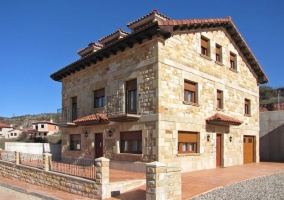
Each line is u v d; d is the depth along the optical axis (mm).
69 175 10047
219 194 8469
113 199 8352
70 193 9727
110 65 14922
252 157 19031
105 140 14812
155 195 7035
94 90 16391
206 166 14188
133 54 13352
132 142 13328
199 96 14023
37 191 10422
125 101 13711
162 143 11766
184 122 12945
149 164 7242
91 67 16547
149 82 12305
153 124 11906
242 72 18250
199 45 14383
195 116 13672
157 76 11922
